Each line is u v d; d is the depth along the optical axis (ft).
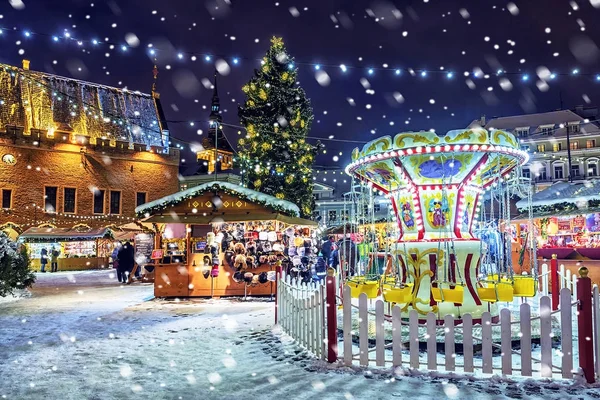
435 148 25.81
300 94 90.38
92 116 128.16
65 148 116.06
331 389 17.98
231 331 29.89
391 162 28.27
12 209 108.06
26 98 119.85
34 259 109.81
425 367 20.59
